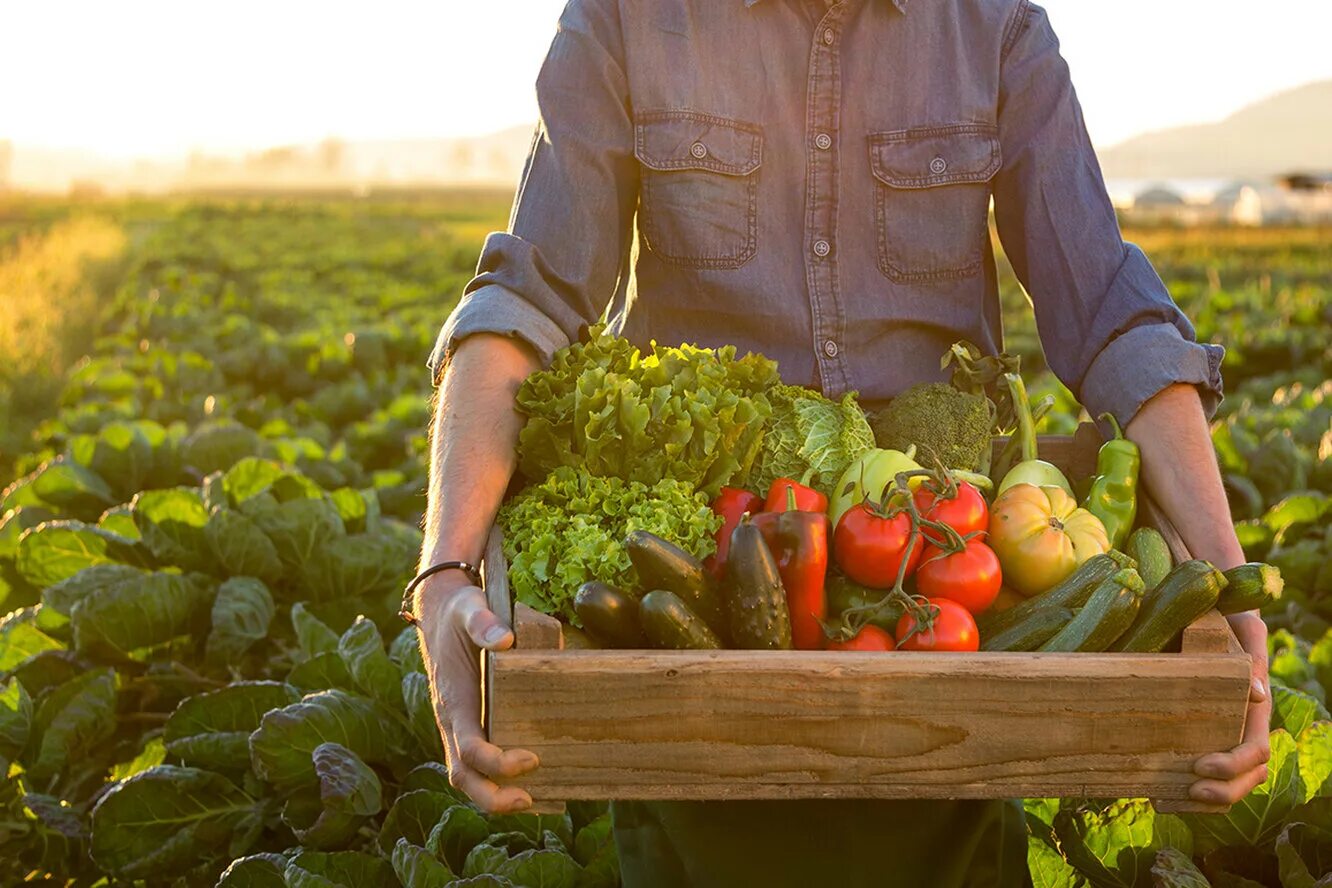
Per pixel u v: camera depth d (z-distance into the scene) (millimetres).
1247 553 5316
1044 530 2082
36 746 3783
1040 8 2502
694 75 2389
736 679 1777
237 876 3029
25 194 117312
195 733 3586
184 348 12461
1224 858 2881
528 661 1749
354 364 11586
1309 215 66000
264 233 48094
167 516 4438
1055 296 2424
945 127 2412
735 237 2404
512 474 2236
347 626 4461
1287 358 11461
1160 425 2230
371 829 3373
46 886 3574
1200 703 1824
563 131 2381
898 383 2451
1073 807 2982
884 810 2195
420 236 52375
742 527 1898
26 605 4992
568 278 2344
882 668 1788
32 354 15883
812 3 2408
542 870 2865
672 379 2184
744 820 2201
